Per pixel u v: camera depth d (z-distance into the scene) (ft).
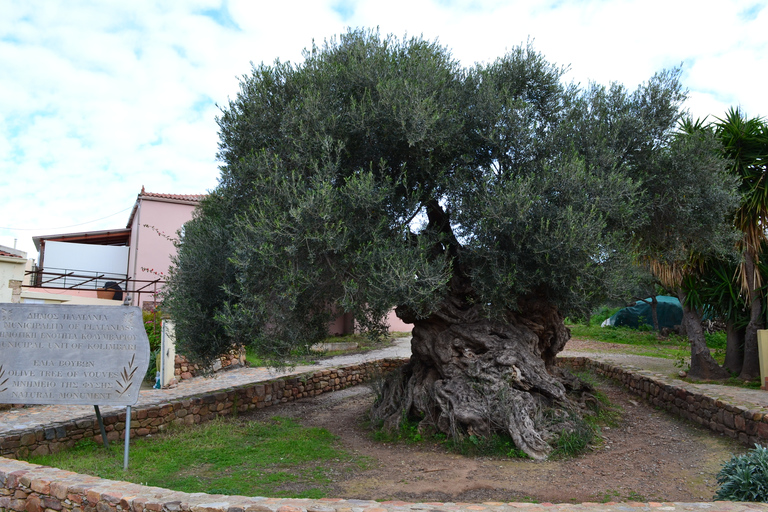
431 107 25.76
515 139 27.48
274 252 24.70
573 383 34.94
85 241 84.38
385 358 56.95
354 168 28.50
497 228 24.94
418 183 29.01
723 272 39.11
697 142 29.43
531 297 31.73
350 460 25.70
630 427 32.14
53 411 30.22
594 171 26.99
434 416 30.42
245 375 46.34
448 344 31.24
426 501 19.81
